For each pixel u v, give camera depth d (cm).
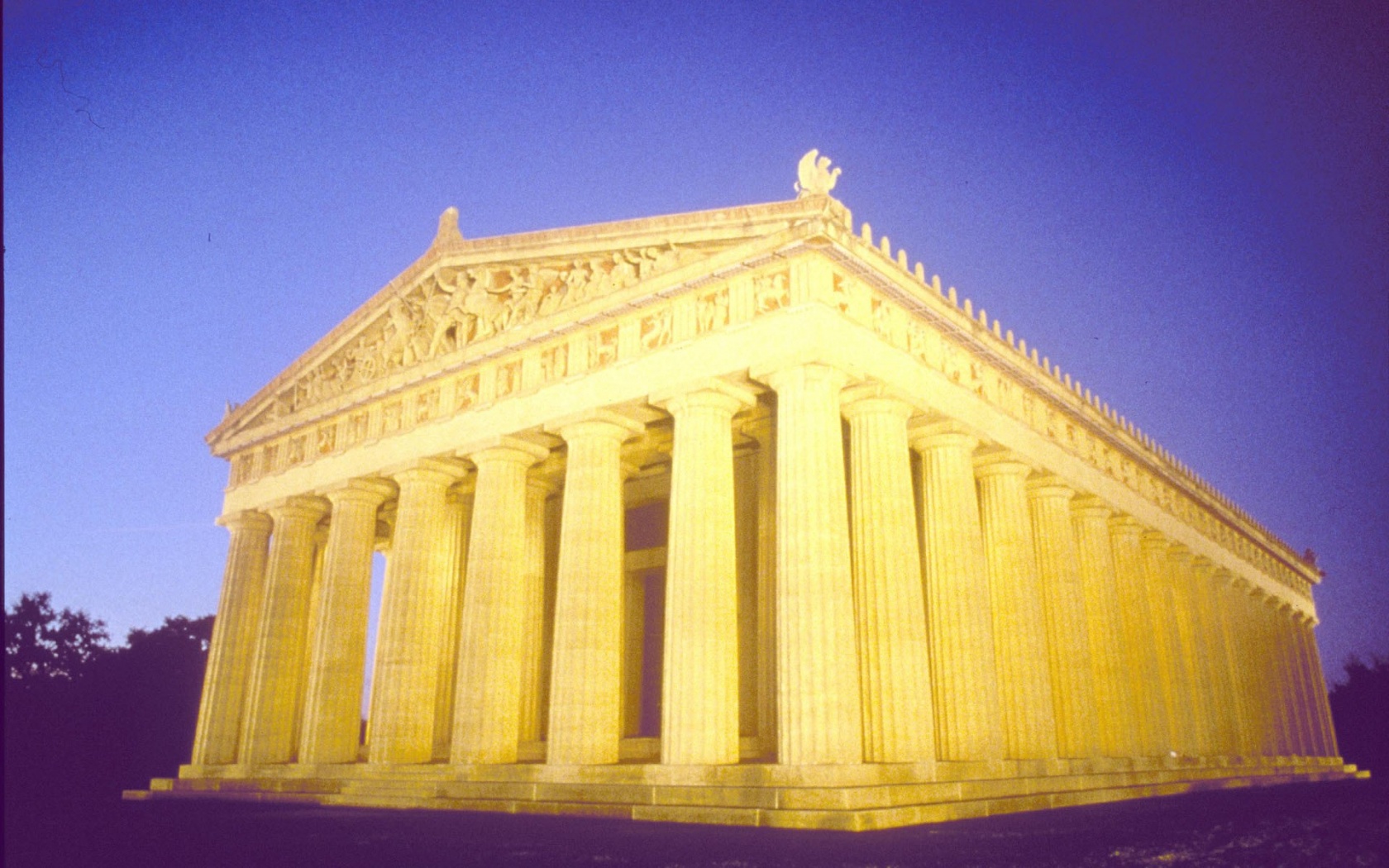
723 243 3822
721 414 3709
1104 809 3291
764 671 4009
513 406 4369
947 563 3981
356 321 5409
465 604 4200
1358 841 2244
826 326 3438
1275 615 8238
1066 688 4638
